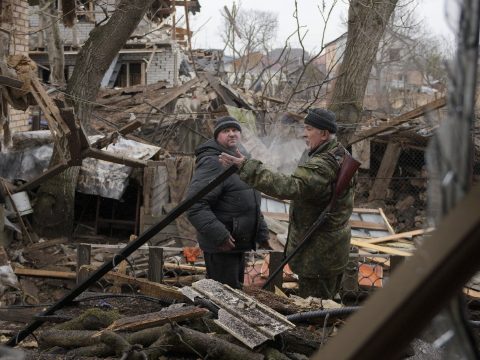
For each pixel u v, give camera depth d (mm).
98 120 14023
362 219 9844
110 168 10258
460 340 672
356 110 10906
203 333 2893
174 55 23781
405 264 611
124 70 24141
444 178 699
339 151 3697
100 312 3240
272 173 3441
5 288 6762
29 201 9688
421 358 2195
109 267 3398
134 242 3385
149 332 2873
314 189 3564
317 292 3885
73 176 9930
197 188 4180
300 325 3311
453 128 690
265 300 3637
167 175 10438
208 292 3342
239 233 4316
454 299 666
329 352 624
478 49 664
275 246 8617
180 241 9586
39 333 3400
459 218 583
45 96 6098
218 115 12727
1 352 1159
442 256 575
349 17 10367
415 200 14203
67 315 3469
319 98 13445
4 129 6246
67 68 22672
